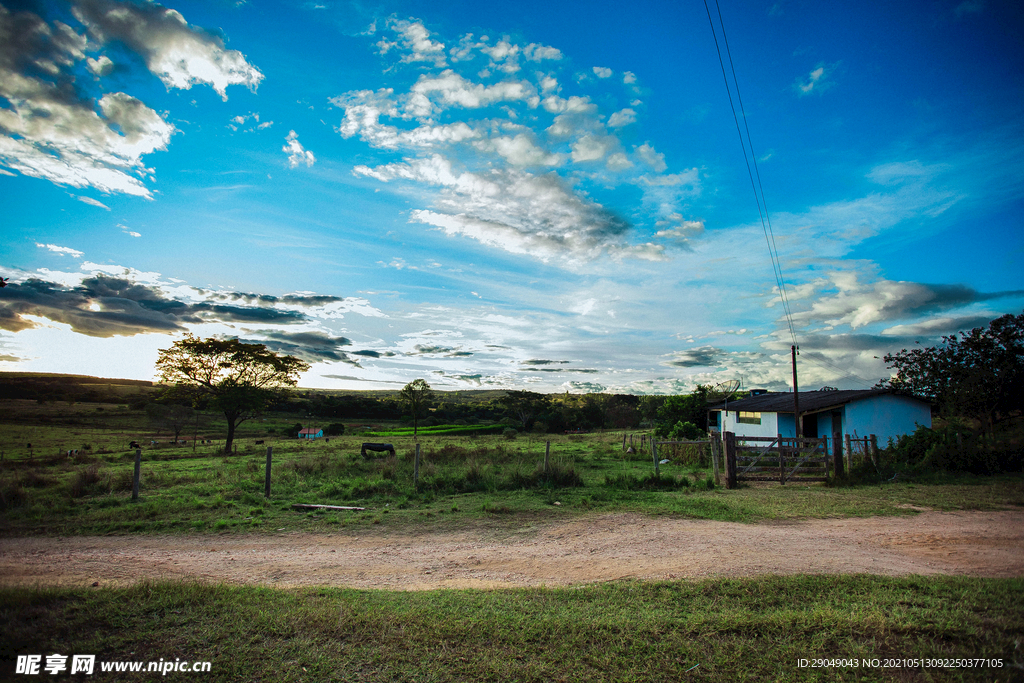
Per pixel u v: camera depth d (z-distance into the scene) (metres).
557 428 69.44
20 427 53.31
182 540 9.87
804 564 7.56
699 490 15.06
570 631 4.96
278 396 49.03
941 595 5.89
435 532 10.44
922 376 28.69
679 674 4.19
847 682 4.05
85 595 5.64
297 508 12.87
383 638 4.75
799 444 17.45
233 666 4.21
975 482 15.80
